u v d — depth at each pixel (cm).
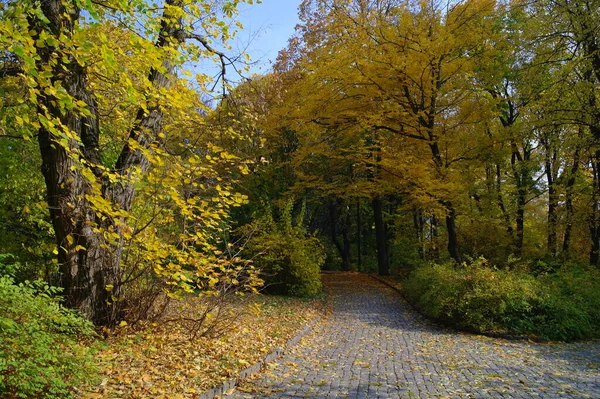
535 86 1521
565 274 1262
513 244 1922
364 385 573
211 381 536
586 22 1312
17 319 439
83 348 501
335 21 1616
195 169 652
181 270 621
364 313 1305
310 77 1545
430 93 1489
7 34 398
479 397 529
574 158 1619
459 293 1095
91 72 638
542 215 2192
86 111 446
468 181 1638
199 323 780
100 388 460
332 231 3344
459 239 2173
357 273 2889
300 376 612
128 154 704
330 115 1602
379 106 1589
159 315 766
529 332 994
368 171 2092
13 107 564
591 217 1636
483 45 1502
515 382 598
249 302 1202
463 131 1616
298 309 1231
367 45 1455
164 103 609
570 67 1403
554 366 707
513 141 1570
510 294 1048
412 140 1681
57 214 646
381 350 810
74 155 472
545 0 1388
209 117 845
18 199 839
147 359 587
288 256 1565
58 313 511
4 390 375
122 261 737
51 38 418
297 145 2192
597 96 1475
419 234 2403
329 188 1916
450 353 798
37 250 822
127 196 696
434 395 534
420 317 1245
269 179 2050
